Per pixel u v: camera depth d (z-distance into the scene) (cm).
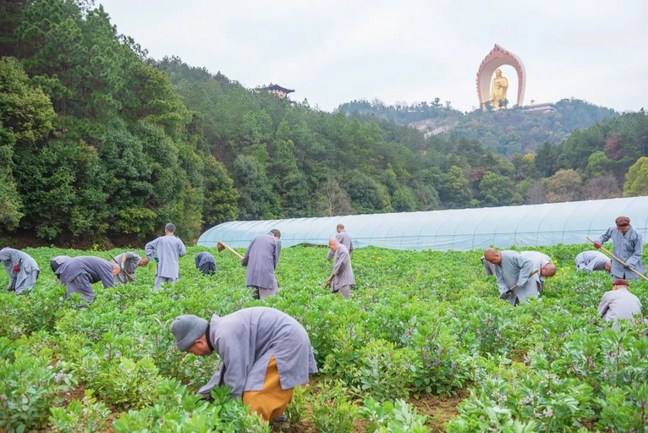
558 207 3547
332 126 9362
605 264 1541
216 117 8069
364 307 1054
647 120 10988
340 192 8231
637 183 8756
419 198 9894
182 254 1503
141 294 1107
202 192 5972
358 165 9319
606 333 585
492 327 793
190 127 6825
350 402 558
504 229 3522
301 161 8388
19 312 952
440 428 564
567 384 500
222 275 1883
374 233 4091
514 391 495
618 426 465
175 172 5219
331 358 675
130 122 5103
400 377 617
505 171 11850
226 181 6569
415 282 1441
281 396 507
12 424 511
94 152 4331
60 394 633
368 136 9631
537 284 1180
